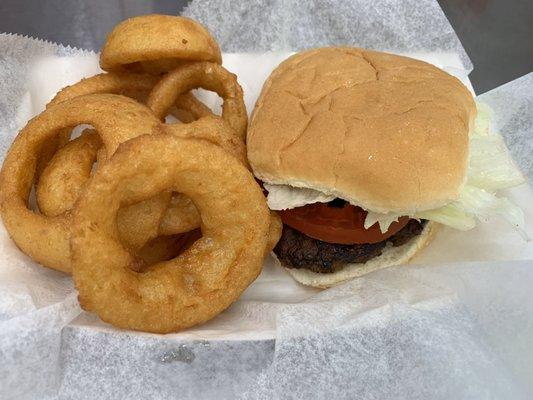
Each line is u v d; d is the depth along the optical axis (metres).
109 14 0.29
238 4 0.25
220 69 0.22
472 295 0.16
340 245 0.20
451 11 0.30
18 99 0.21
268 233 0.18
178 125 0.19
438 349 0.15
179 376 0.15
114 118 0.18
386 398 0.15
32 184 0.19
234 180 0.17
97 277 0.15
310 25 0.26
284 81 0.20
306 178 0.18
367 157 0.17
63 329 0.16
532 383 0.15
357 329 0.16
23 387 0.15
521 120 0.23
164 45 0.20
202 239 0.18
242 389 0.15
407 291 0.17
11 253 0.18
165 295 0.16
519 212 0.19
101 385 0.15
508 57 0.29
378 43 0.26
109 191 0.15
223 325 0.17
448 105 0.18
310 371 0.15
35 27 0.27
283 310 0.17
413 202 0.17
